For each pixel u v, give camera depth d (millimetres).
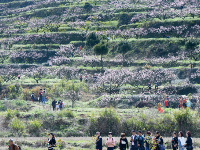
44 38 116438
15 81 77562
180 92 59625
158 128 34969
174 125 35031
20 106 49500
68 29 123500
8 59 105125
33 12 154125
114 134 35281
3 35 129000
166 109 43250
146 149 19188
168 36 95688
